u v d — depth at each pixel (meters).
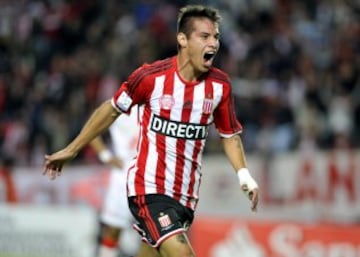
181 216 22.33
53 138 55.44
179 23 21.73
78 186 47.88
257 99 52.47
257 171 47.16
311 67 53.66
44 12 65.69
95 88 57.31
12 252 46.41
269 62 55.12
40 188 48.84
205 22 21.39
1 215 46.66
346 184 45.75
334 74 52.88
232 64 54.84
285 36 57.75
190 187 22.38
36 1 66.88
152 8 63.41
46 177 48.69
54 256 45.69
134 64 57.53
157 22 61.22
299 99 51.78
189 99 21.81
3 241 46.59
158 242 21.92
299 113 51.00
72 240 45.34
